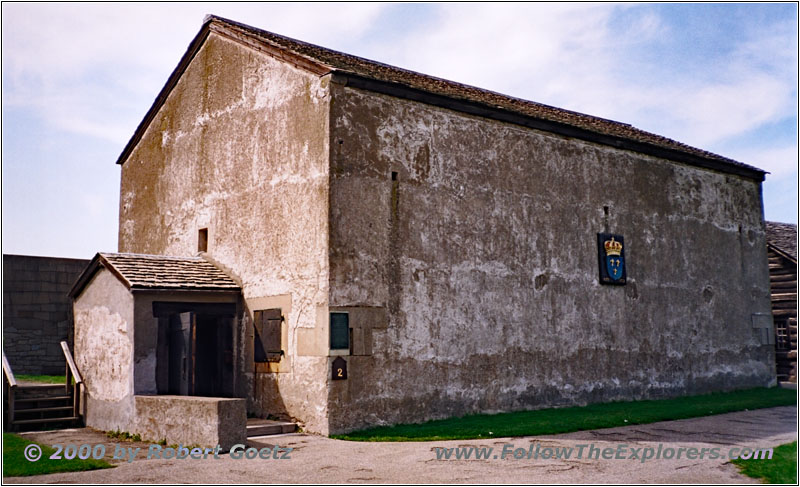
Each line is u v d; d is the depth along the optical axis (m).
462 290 13.27
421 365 12.59
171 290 12.52
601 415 13.09
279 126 13.20
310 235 12.18
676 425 12.46
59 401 13.53
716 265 18.00
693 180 17.84
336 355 11.67
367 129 12.46
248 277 13.56
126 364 12.04
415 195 12.89
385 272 12.37
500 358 13.63
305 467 9.13
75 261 18.98
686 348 16.89
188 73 15.99
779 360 21.25
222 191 14.54
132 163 17.83
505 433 11.34
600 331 15.27
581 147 15.59
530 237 14.40
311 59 12.54
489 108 13.92
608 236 15.67
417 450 10.20
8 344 17.89
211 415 10.09
